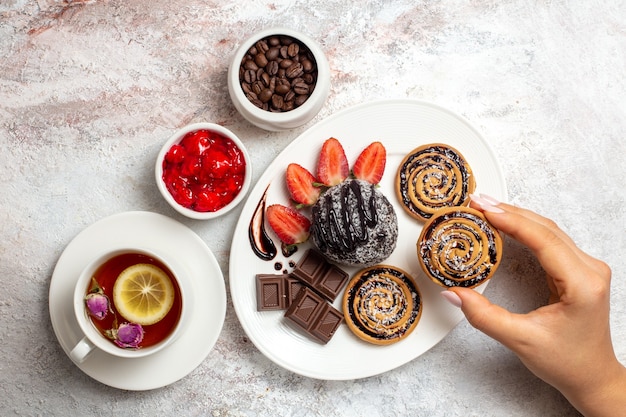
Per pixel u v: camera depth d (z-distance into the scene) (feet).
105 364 2.49
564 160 2.73
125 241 2.49
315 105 2.48
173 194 2.47
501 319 2.42
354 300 2.54
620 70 2.72
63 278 2.47
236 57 2.48
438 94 2.70
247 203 2.52
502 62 2.72
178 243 2.49
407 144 2.59
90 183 2.63
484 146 2.58
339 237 2.44
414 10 2.70
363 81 2.68
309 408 2.66
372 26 2.69
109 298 2.41
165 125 2.65
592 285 2.41
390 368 2.55
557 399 2.70
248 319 2.53
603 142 2.72
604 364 2.48
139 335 2.39
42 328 2.61
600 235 2.73
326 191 2.52
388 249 2.48
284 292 2.52
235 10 2.66
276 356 2.53
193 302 2.44
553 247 2.43
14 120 2.63
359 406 2.68
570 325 2.43
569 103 2.74
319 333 2.50
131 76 2.64
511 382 2.70
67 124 2.63
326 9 2.68
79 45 2.64
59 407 2.62
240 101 2.47
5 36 2.62
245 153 2.46
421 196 2.55
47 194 2.63
